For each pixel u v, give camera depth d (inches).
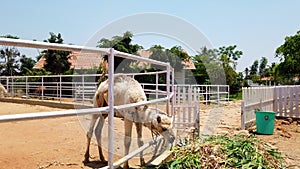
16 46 79.0
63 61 892.0
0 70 1235.2
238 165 153.9
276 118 442.0
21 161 171.3
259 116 321.4
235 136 205.9
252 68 3356.3
